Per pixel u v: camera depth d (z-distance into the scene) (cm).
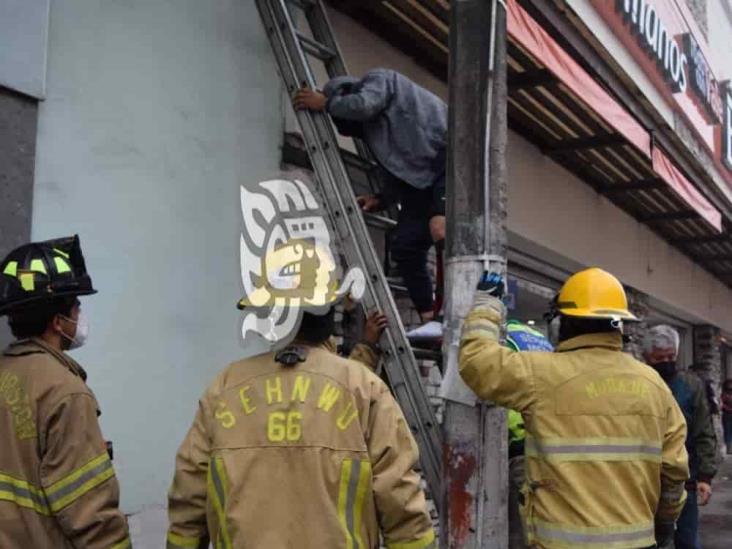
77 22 349
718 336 1557
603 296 271
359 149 474
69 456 202
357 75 530
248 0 440
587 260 877
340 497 189
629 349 875
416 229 405
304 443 190
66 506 199
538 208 769
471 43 305
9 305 219
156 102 382
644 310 1114
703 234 1165
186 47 400
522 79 616
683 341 1514
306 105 389
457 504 286
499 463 288
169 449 377
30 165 324
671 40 816
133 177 369
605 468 249
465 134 302
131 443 359
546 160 792
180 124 393
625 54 687
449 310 296
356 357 338
